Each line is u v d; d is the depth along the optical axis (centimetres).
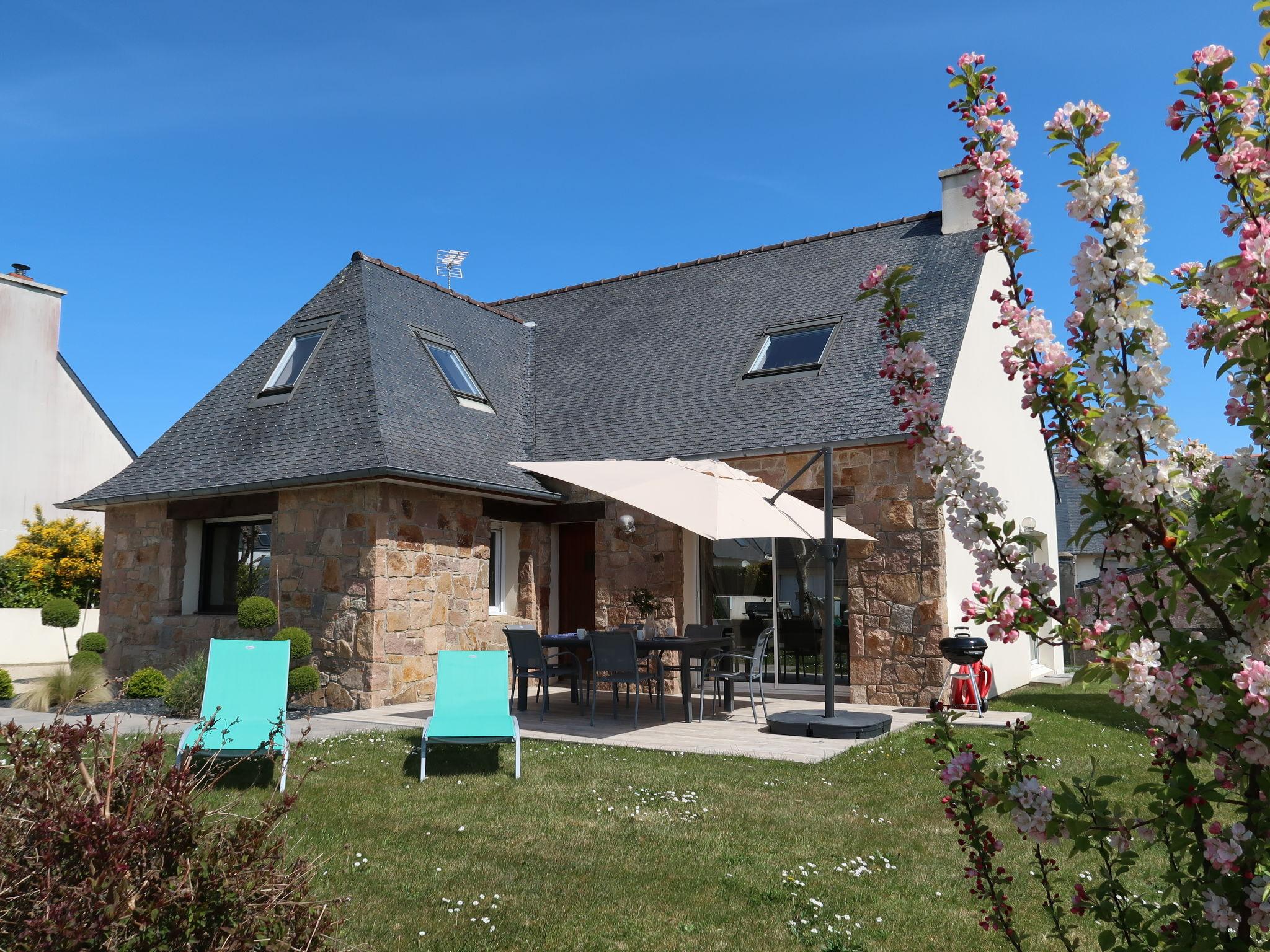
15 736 298
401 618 1182
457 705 804
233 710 748
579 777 736
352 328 1447
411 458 1192
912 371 271
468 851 542
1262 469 211
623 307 1844
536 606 1447
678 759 820
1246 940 215
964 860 542
